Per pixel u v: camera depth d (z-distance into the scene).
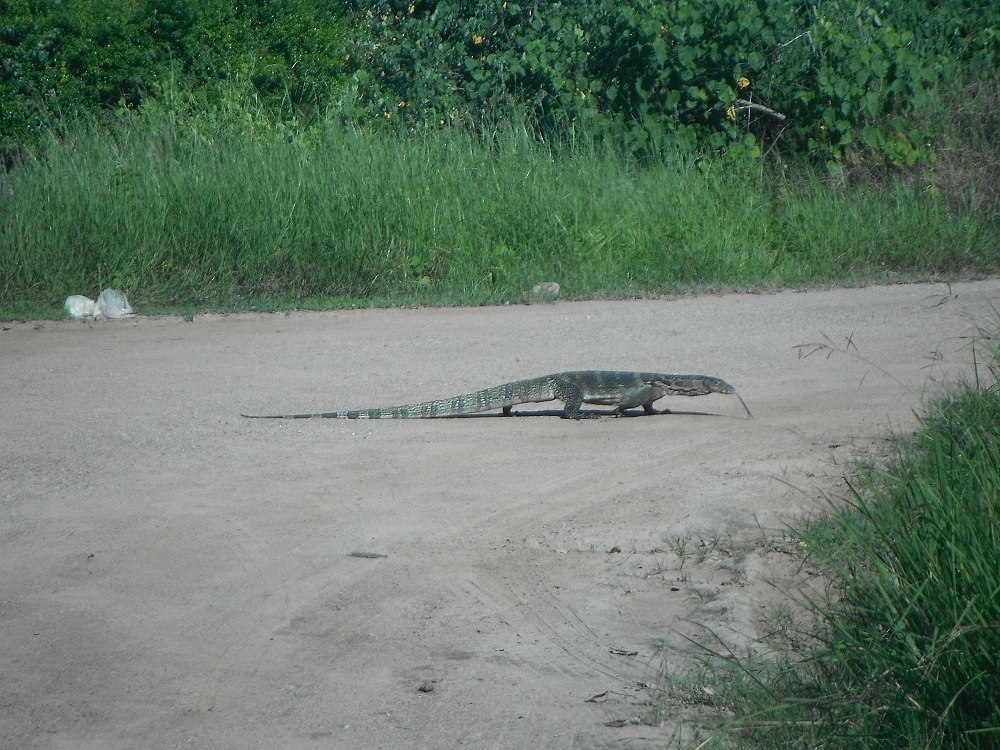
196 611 11.73
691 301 32.22
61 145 39.12
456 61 52.12
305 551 13.30
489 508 14.66
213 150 38.16
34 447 17.84
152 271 33.41
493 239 36.59
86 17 47.38
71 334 28.56
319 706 9.77
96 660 10.71
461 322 29.41
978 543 8.82
